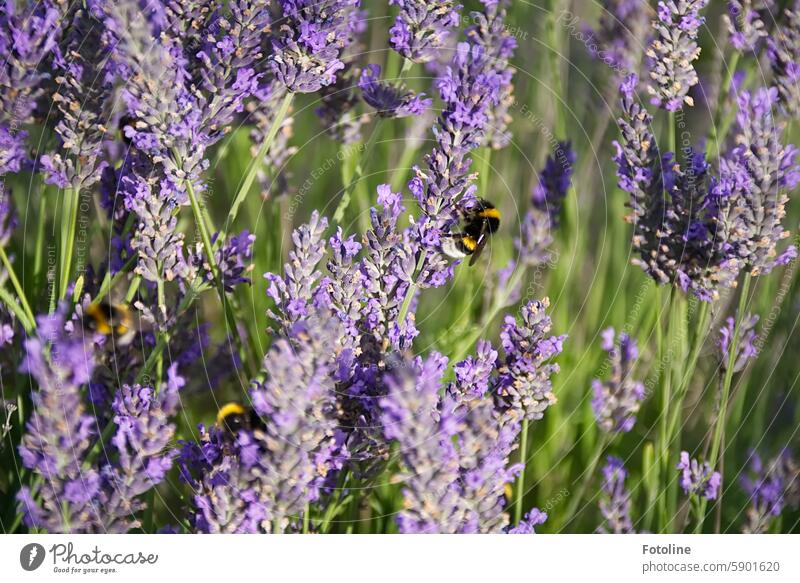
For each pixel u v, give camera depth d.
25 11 0.98
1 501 1.00
